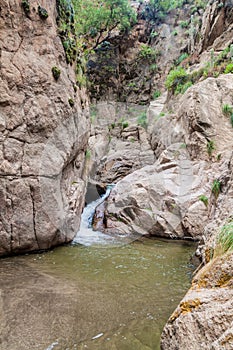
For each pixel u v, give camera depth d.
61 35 5.53
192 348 1.70
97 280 3.73
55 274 3.83
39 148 4.62
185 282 3.76
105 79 19.31
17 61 4.44
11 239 4.34
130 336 2.41
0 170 4.18
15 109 4.36
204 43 16.23
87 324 2.58
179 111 10.41
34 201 4.54
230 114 9.18
